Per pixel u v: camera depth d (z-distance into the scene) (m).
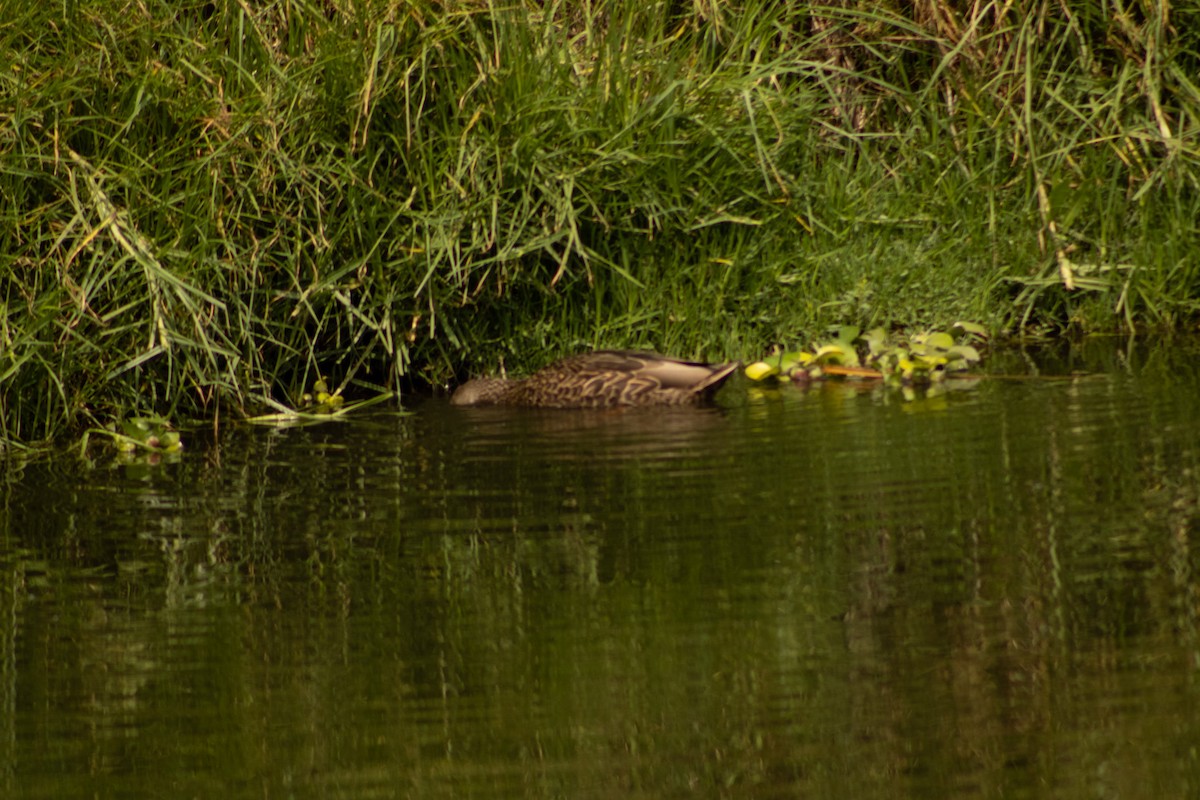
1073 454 18.14
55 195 22.12
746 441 19.86
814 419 20.94
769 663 12.89
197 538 16.91
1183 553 14.62
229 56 23.12
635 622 13.80
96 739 12.12
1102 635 13.02
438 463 19.69
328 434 21.86
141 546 16.70
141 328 22.23
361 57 23.20
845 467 18.22
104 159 22.08
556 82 24.22
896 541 15.45
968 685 12.30
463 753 11.67
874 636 13.26
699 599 14.24
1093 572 14.32
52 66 21.98
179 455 20.88
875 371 23.80
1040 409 20.61
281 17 23.95
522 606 14.32
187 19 23.47
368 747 11.83
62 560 16.33
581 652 13.25
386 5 23.38
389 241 23.80
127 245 20.95
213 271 22.77
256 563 15.99
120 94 22.41
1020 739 11.45
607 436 20.67
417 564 15.65
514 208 23.80
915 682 12.41
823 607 13.91
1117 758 11.12
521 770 11.41
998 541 15.25
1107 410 20.25
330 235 23.58
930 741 11.50
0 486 19.44
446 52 23.84
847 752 11.45
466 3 23.98
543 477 18.61
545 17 24.66
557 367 23.44
